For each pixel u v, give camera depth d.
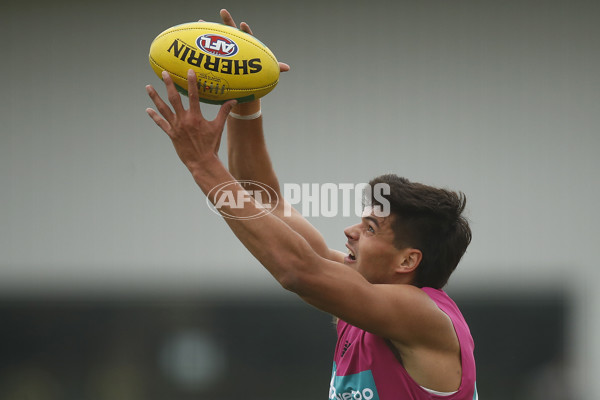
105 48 26.48
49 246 25.80
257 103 9.47
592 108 25.22
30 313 25.28
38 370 24.70
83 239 25.83
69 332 25.06
